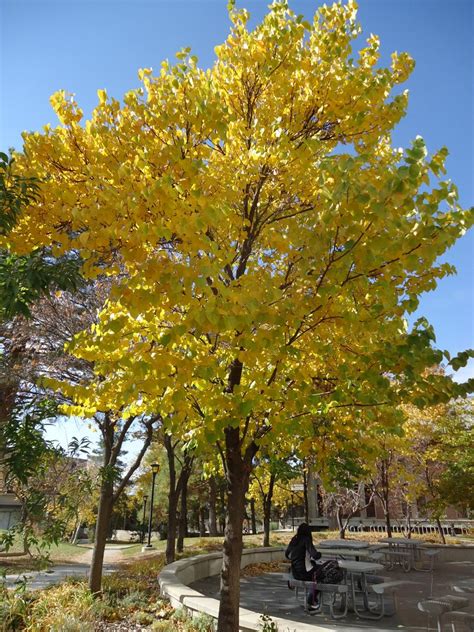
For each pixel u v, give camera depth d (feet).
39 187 11.37
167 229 9.23
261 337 10.21
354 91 14.67
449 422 44.65
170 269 9.26
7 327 23.61
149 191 9.30
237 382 14.51
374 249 9.53
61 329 25.09
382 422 13.41
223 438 12.21
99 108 13.50
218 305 9.23
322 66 15.07
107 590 25.12
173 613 19.94
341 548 34.53
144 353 11.08
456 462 40.78
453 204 10.40
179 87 13.29
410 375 10.85
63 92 13.55
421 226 9.74
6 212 10.99
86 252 9.45
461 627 19.76
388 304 10.41
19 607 17.78
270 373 13.88
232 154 15.67
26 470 13.83
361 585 24.67
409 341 10.69
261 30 15.85
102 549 25.34
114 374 13.20
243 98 16.22
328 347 11.50
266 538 49.19
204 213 9.48
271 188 15.72
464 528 70.69
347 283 10.44
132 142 12.28
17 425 13.30
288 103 15.57
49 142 12.69
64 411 14.08
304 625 15.33
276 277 12.50
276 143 14.80
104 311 13.38
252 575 35.06
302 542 24.63
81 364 25.30
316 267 10.19
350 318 10.54
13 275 12.43
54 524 15.97
